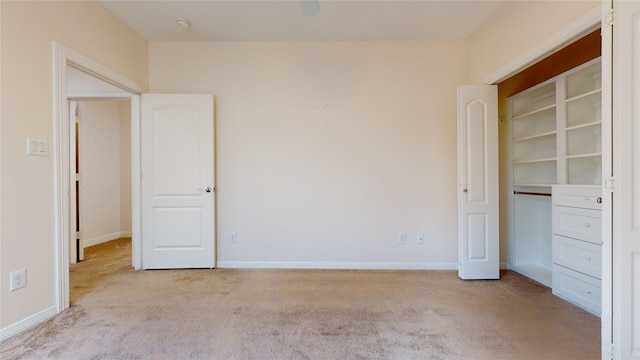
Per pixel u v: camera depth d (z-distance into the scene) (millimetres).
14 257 1949
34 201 2078
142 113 3314
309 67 3422
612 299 1571
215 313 2275
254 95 3426
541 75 3139
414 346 1828
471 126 3035
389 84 3402
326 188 3428
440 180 3406
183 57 3424
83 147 4660
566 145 2668
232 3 2707
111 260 3791
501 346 1829
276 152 3439
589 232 2299
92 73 2658
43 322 2113
